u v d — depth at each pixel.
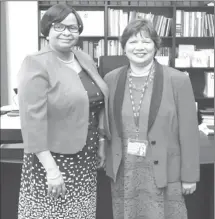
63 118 1.67
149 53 1.77
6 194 2.42
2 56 5.20
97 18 4.69
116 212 1.96
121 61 3.67
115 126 1.87
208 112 4.35
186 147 1.83
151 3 4.78
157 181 1.82
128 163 1.86
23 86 1.62
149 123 1.79
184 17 4.65
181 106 1.80
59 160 1.71
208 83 4.70
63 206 1.74
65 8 1.67
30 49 5.21
